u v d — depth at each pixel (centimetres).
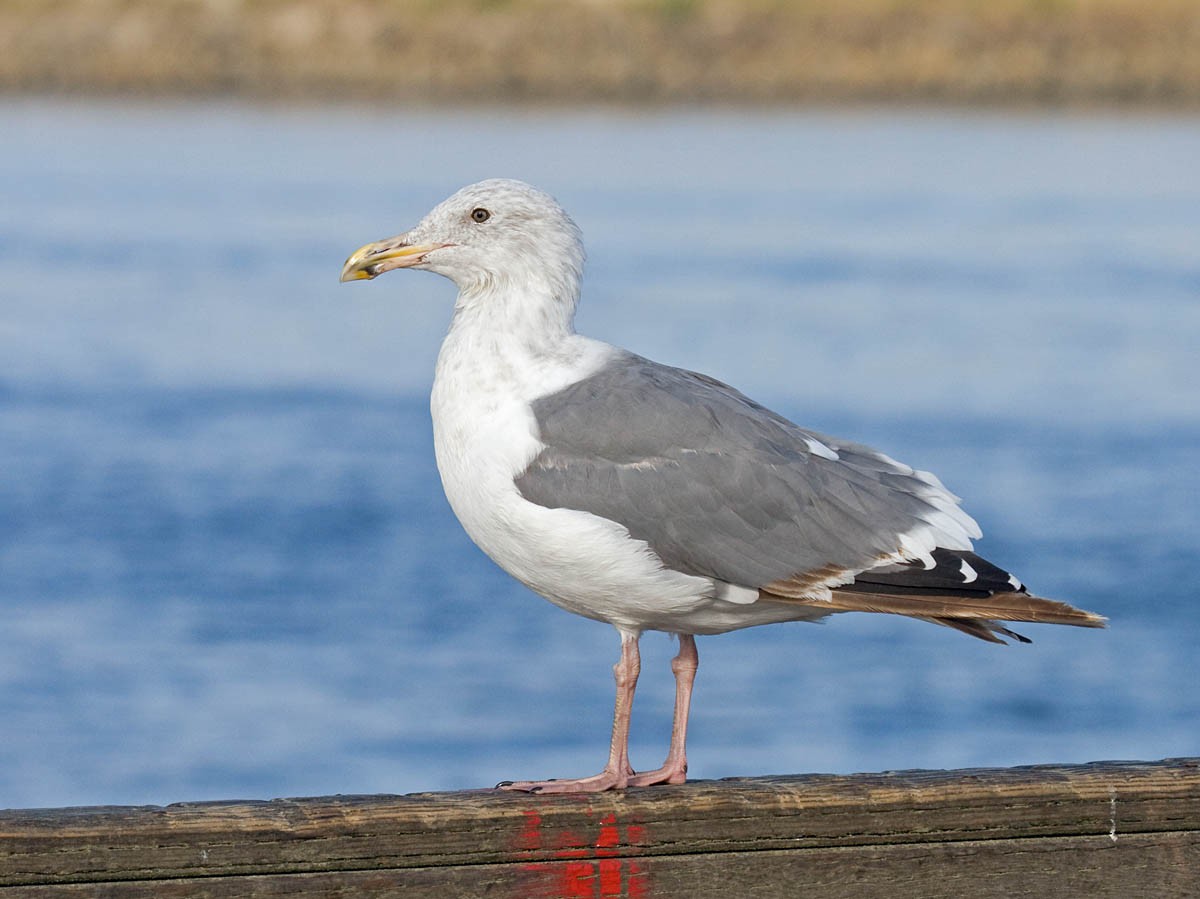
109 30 5462
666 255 3161
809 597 663
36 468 2069
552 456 655
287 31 5506
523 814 501
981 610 653
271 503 1981
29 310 2797
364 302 2980
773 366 2448
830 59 5556
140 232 3359
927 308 2792
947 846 518
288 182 3894
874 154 4478
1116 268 3106
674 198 3778
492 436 661
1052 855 520
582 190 3853
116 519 1900
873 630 1669
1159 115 5319
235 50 5456
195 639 1590
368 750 1362
